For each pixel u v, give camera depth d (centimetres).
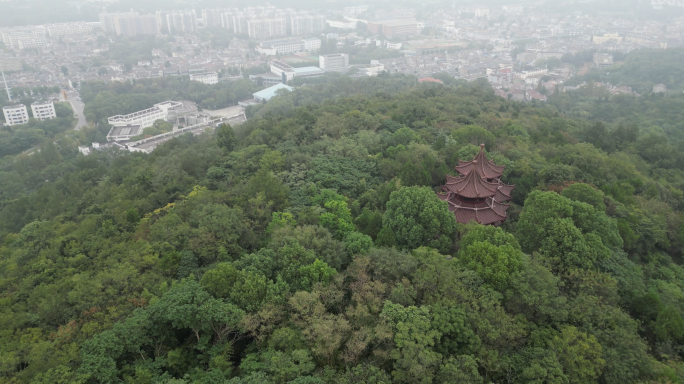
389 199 7162
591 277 5222
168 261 5906
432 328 4359
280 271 5259
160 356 4694
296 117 12975
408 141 10612
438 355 4112
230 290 4962
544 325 4794
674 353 4969
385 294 4912
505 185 7962
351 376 3988
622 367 4362
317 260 5191
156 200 8606
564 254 5525
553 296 4878
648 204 7906
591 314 4809
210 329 4706
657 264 6869
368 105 15075
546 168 8506
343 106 15250
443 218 6112
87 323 4812
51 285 5872
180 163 10088
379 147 10319
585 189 6944
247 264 5384
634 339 4588
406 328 4228
